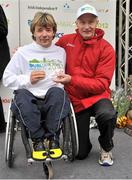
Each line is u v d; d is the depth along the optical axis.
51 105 3.44
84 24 3.77
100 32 3.91
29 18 5.12
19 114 3.41
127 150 4.32
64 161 3.97
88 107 3.85
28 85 3.62
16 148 4.36
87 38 3.83
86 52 3.84
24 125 3.42
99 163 3.92
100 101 3.80
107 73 3.77
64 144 3.43
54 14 5.14
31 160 3.31
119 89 5.35
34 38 3.74
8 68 3.68
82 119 3.93
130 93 5.36
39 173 3.73
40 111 3.54
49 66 3.72
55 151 3.37
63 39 3.97
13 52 5.18
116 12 5.53
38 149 3.38
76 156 3.98
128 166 3.88
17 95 3.50
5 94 5.15
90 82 3.71
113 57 3.84
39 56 3.72
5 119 5.17
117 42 5.71
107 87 3.78
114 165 3.90
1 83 5.10
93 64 3.83
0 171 3.77
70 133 3.53
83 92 3.85
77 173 3.71
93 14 3.74
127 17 5.36
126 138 4.73
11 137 3.49
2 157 4.11
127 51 5.45
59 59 3.78
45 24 3.61
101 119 3.66
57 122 3.44
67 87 3.89
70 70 3.86
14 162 3.97
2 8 4.77
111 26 5.24
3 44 4.70
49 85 3.69
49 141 3.45
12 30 5.14
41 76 3.57
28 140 3.53
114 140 4.65
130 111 5.12
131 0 5.84
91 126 5.03
